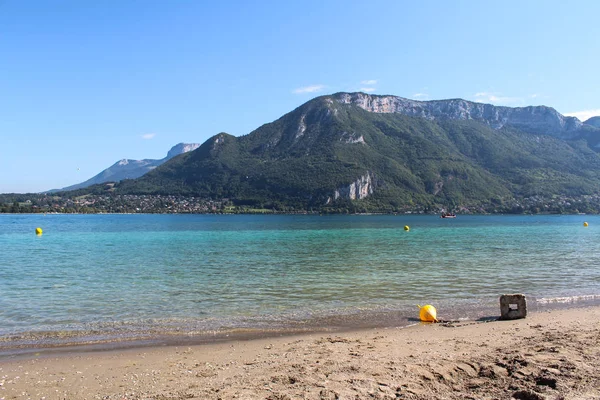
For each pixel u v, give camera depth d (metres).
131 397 9.27
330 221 148.88
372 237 69.31
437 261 35.84
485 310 18.48
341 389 9.16
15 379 10.51
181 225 115.94
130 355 12.42
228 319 16.84
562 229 96.44
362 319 16.86
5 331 15.04
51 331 15.05
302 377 9.98
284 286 24.19
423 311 16.62
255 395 8.92
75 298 20.83
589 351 11.55
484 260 36.53
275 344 13.41
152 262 35.53
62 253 43.25
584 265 33.12
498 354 11.53
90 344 13.56
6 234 76.12
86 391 9.71
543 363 10.53
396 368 10.52
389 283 25.08
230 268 31.73
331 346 12.94
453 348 12.45
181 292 22.44
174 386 9.82
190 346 13.32
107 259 37.75
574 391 8.84
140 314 17.66
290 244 55.12
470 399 8.74
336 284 24.77
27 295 21.56
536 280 26.16
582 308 18.69
